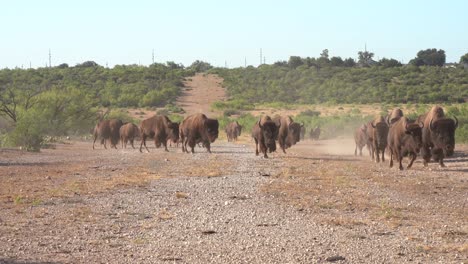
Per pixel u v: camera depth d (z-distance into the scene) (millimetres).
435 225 12391
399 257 9664
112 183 19312
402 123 23922
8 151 36281
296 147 42094
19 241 10797
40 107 53906
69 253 9906
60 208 14469
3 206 14789
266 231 11727
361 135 31922
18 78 126812
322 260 9445
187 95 128625
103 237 11172
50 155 34156
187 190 17625
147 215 13508
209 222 12656
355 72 137875
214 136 34406
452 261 9430
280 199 15828
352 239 11008
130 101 115688
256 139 32125
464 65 155500
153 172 23125
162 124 37406
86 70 149250
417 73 131375
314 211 14008
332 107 105250
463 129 40625
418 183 19234
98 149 41969
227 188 18016
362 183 19281
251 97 125188
